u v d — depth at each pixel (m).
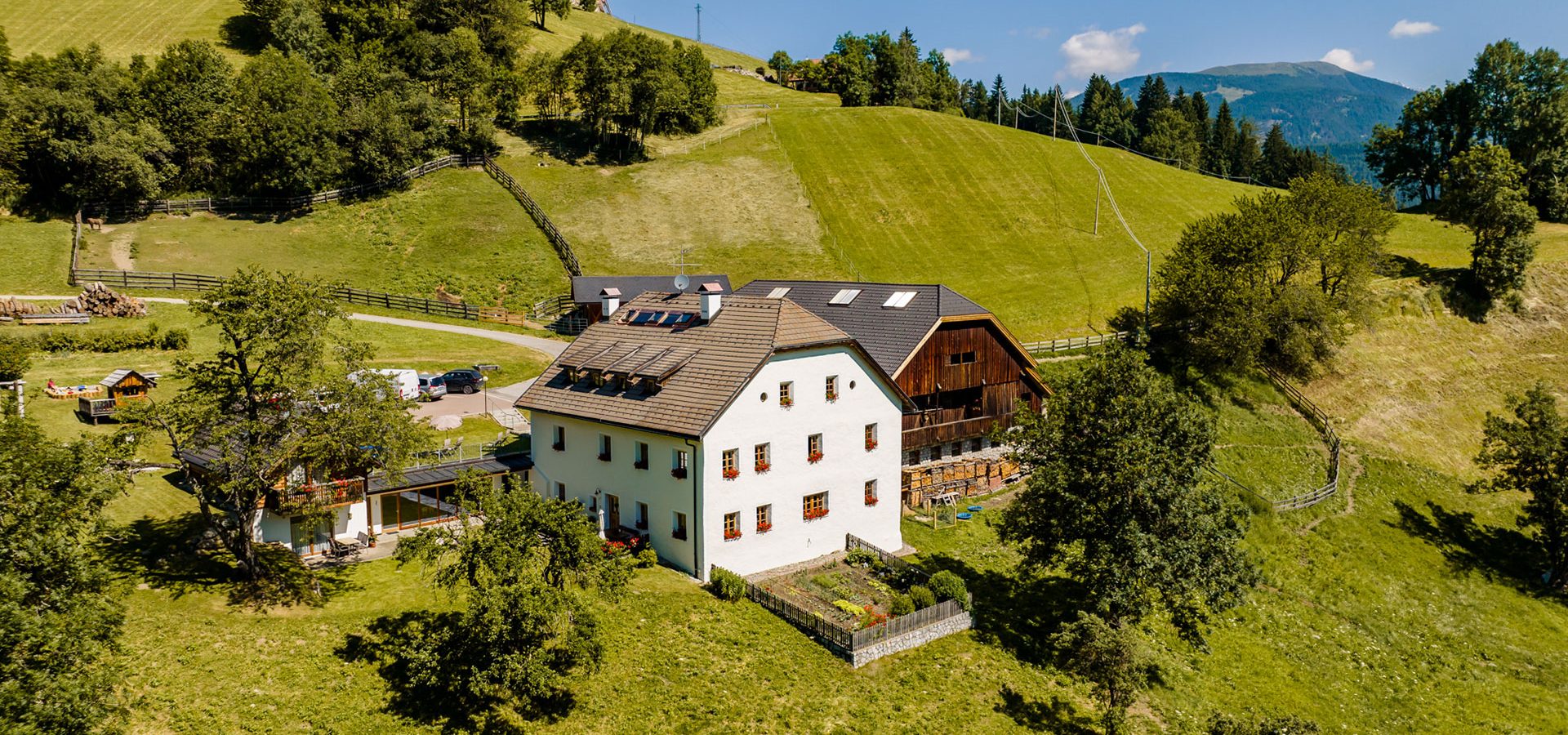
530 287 93.44
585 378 49.84
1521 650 50.94
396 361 68.88
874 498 49.50
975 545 50.94
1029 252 108.25
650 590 41.00
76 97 99.25
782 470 45.16
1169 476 40.19
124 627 33.56
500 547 31.34
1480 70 123.31
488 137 122.50
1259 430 71.69
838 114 151.12
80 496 27.77
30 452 27.14
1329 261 78.44
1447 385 82.75
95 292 71.12
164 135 106.50
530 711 33.00
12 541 25.02
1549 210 116.56
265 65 113.62
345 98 116.56
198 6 150.00
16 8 142.00
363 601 37.91
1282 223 76.00
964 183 126.62
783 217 115.31
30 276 81.88
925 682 37.81
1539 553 61.88
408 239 101.25
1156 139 172.12
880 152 135.25
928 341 55.09
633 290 86.19
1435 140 129.50
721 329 47.50
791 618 40.19
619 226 108.94
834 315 61.78
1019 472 59.78
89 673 25.94
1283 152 185.12
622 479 46.12
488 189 114.44
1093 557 40.56
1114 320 86.50
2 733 22.75
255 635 34.59
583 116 135.50
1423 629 51.78
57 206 97.62
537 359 73.81
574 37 188.00
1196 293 73.75
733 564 43.69
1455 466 73.06
